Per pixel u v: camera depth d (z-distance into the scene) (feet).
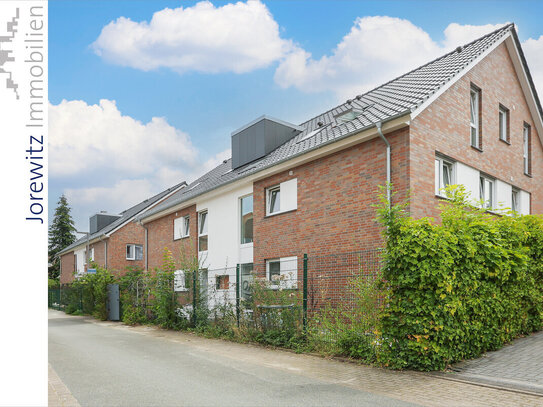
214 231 54.70
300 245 39.96
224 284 42.86
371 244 33.27
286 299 31.45
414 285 22.17
